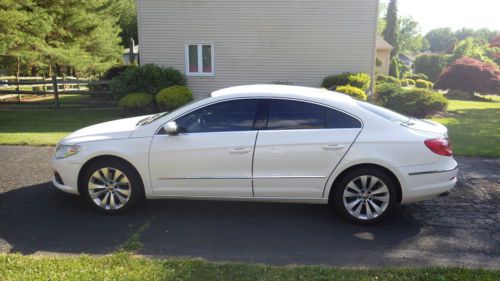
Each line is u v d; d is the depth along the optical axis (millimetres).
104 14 23453
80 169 4910
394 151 4586
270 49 15469
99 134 4973
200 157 4738
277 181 4707
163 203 5379
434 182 4660
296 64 15570
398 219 4965
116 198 4957
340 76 14883
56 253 3971
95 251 4035
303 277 3439
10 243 4168
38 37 14703
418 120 5211
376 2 14961
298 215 5059
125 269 3506
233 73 15688
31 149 8195
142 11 15227
